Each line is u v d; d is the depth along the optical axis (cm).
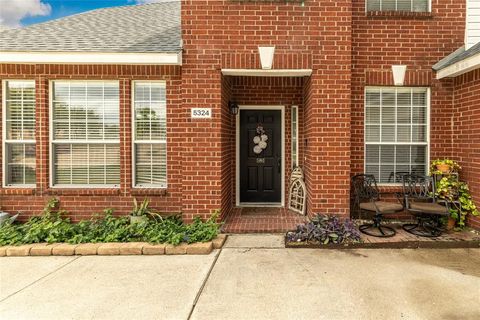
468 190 532
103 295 326
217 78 530
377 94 587
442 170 543
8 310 297
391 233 498
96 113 576
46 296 324
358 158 579
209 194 537
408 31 569
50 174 568
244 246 468
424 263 404
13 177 577
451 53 571
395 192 570
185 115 532
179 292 331
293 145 668
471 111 525
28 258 429
